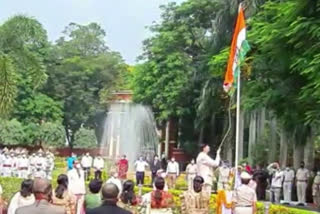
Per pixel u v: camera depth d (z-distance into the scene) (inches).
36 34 1344.7
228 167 1027.3
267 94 1047.0
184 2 2018.9
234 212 518.3
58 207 277.0
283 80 1032.8
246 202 518.0
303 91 917.2
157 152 2272.4
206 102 1678.2
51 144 2436.0
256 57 1055.6
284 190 1117.7
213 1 1962.4
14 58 1327.5
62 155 2532.0
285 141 1365.7
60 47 2797.7
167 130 2146.9
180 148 2102.6
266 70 1081.4
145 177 1423.5
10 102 1194.6
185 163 2074.3
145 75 2103.8
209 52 1590.8
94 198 427.8
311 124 993.5
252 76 1140.5
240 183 557.3
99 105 2689.5
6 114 1203.2
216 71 1273.4
